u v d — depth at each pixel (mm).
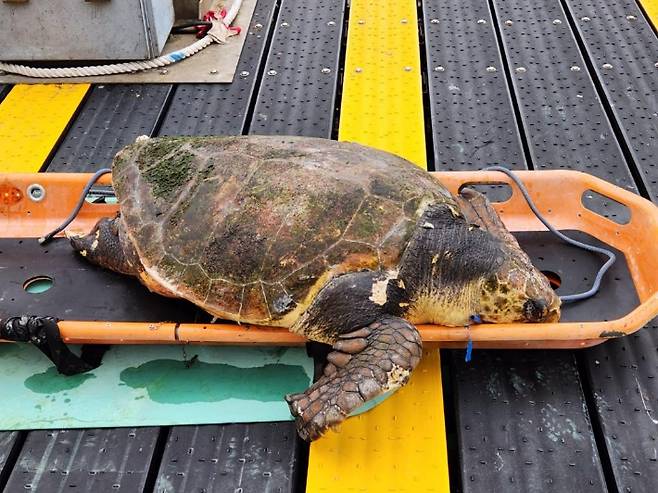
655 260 1685
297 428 1402
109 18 2578
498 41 2822
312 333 1469
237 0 3037
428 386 1556
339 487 1387
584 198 2049
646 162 2193
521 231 1895
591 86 2533
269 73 2660
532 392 1546
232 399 1548
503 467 1413
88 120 2445
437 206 1508
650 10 2951
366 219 1458
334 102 2510
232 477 1414
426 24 2936
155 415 1522
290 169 1535
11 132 2381
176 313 1687
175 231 1549
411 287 1456
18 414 1531
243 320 1483
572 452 1433
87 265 1834
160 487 1402
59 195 1953
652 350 1618
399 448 1449
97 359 1638
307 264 1436
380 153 1670
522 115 2412
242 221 1489
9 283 1787
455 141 2303
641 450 1429
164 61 2684
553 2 3045
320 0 3119
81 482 1416
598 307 1684
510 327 1490
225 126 2398
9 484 1416
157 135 2367
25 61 2713
